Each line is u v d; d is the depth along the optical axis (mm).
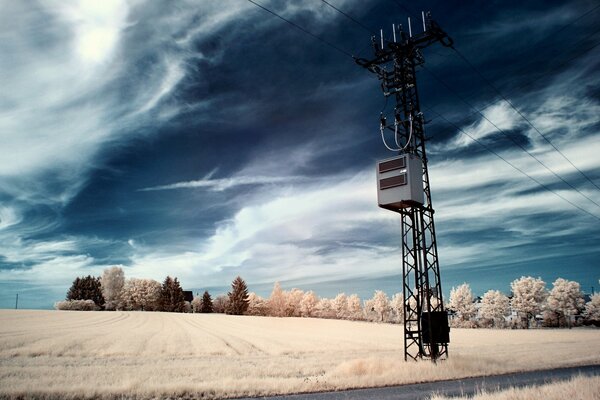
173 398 15742
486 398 12758
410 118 29141
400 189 27656
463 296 124688
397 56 30297
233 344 49219
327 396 16344
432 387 18812
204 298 169250
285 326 94000
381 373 23375
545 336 75500
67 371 22891
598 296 114938
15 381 18312
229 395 16375
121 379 19719
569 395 12680
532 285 118125
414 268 27922
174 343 47250
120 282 159875
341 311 154875
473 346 52969
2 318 77125
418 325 27375
